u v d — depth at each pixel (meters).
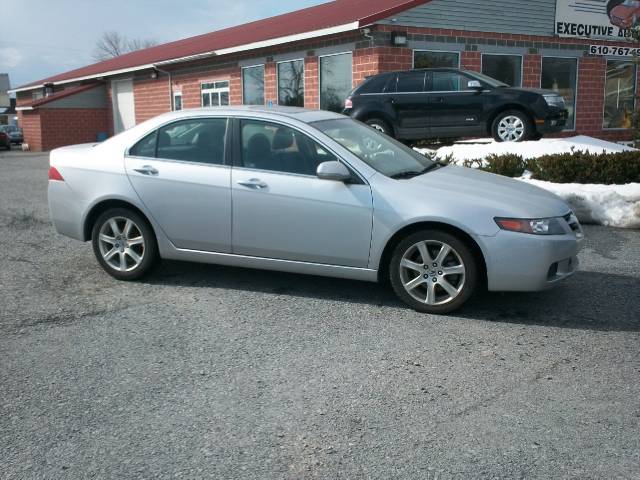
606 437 3.42
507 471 3.12
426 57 16.09
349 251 5.47
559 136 18.81
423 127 13.19
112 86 30.27
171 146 6.10
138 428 3.57
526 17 17.58
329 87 17.20
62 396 3.96
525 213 5.11
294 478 3.09
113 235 6.34
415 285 5.34
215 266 6.90
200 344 4.75
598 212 8.84
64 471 3.17
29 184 15.34
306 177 5.57
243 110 5.98
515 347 4.65
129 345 4.75
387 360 4.43
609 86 19.69
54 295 5.97
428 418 3.63
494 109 12.66
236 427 3.56
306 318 5.28
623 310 5.42
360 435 3.46
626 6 19.27
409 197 5.27
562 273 5.26
